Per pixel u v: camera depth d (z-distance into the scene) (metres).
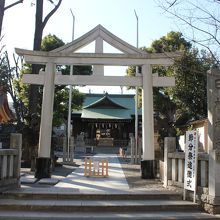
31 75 15.49
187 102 25.38
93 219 9.16
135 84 15.71
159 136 24.34
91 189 12.02
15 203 10.09
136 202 10.54
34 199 10.80
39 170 15.11
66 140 26.45
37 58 15.40
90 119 52.56
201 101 25.11
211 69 10.39
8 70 26.48
